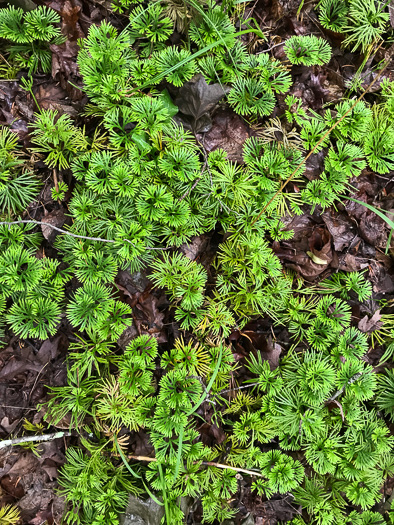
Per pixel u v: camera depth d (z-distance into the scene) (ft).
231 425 1.99
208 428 1.94
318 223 2.03
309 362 1.94
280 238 1.96
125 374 1.82
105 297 1.82
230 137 1.96
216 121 1.96
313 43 1.94
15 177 1.87
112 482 1.86
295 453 2.00
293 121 2.00
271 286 1.96
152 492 1.87
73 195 1.91
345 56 2.09
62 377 1.93
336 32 2.04
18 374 1.92
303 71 2.02
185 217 1.82
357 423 1.96
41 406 1.89
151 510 1.83
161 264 1.85
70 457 1.88
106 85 1.80
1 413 1.90
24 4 1.87
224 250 1.93
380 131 2.02
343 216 2.06
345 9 2.02
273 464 1.92
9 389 1.92
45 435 1.88
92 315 1.82
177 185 1.86
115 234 1.85
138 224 1.82
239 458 1.91
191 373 1.85
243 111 1.89
